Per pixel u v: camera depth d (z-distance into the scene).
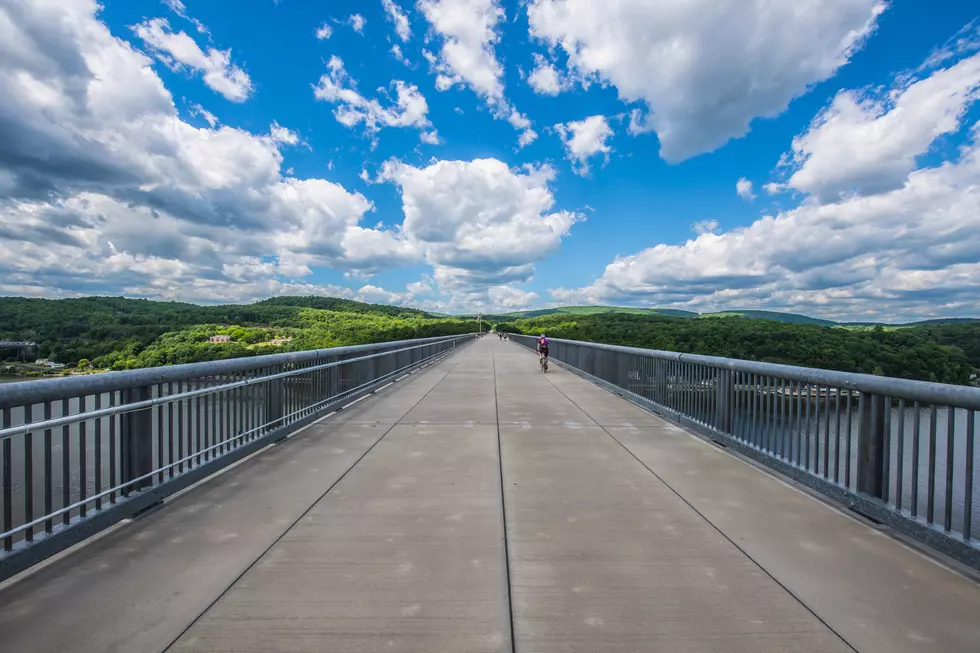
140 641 2.31
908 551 3.28
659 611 2.58
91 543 3.37
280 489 4.57
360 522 3.79
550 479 4.91
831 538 3.50
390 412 8.84
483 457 5.75
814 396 4.64
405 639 2.34
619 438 6.77
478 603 2.66
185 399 4.60
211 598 2.69
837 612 2.57
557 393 11.49
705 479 4.91
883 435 3.82
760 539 3.48
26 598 2.68
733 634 2.38
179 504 4.16
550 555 3.23
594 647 2.28
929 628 2.43
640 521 3.82
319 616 2.53
